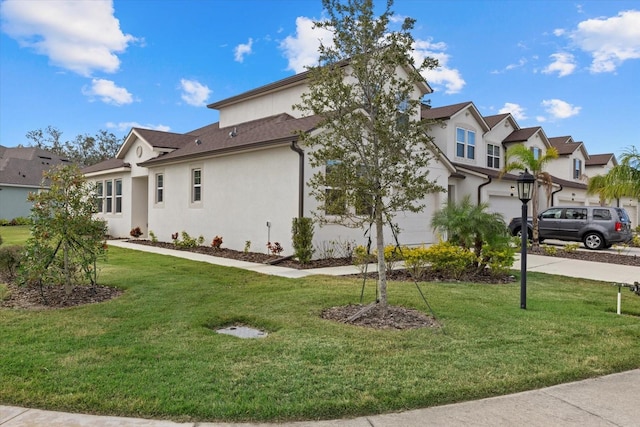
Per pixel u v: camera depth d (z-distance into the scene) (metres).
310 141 5.89
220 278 8.88
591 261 12.69
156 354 4.21
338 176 5.66
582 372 3.96
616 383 3.78
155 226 17.89
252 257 12.30
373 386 3.53
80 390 3.39
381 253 5.87
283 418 3.03
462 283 8.64
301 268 10.57
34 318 5.61
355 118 5.62
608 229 15.91
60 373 3.72
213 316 5.72
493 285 8.45
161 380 3.58
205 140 17.12
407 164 5.77
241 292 7.38
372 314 5.89
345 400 3.25
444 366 4.00
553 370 3.96
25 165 34.00
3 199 30.58
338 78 5.62
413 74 5.73
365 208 5.96
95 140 55.03
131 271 9.58
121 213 20.39
